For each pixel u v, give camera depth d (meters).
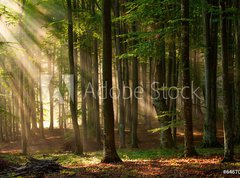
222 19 13.06
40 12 25.86
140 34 19.02
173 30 17.94
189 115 16.23
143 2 18.72
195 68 36.00
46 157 20.33
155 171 12.56
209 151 19.00
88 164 16.23
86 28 24.78
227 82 13.12
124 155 19.95
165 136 22.48
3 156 18.97
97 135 28.70
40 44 27.39
